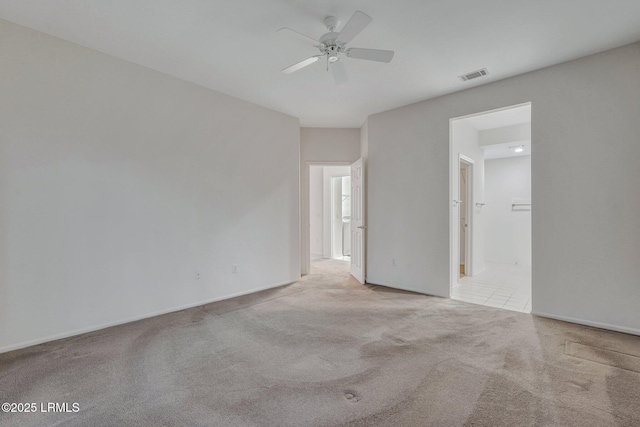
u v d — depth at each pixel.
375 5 2.23
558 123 3.13
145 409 1.76
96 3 2.22
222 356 2.39
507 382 2.01
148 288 3.25
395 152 4.46
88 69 2.85
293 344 2.60
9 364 2.25
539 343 2.59
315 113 4.67
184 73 3.36
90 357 2.37
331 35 2.33
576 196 3.04
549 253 3.20
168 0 2.19
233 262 4.02
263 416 1.70
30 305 2.56
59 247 2.70
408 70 3.26
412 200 4.29
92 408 1.76
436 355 2.39
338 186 7.62
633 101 2.77
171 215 3.43
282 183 4.63
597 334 2.77
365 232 4.86
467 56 2.97
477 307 3.58
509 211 6.46
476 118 4.80
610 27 2.50
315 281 4.90
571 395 1.87
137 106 3.16
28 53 2.55
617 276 2.85
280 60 3.07
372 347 2.54
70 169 2.75
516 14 2.33
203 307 3.59
